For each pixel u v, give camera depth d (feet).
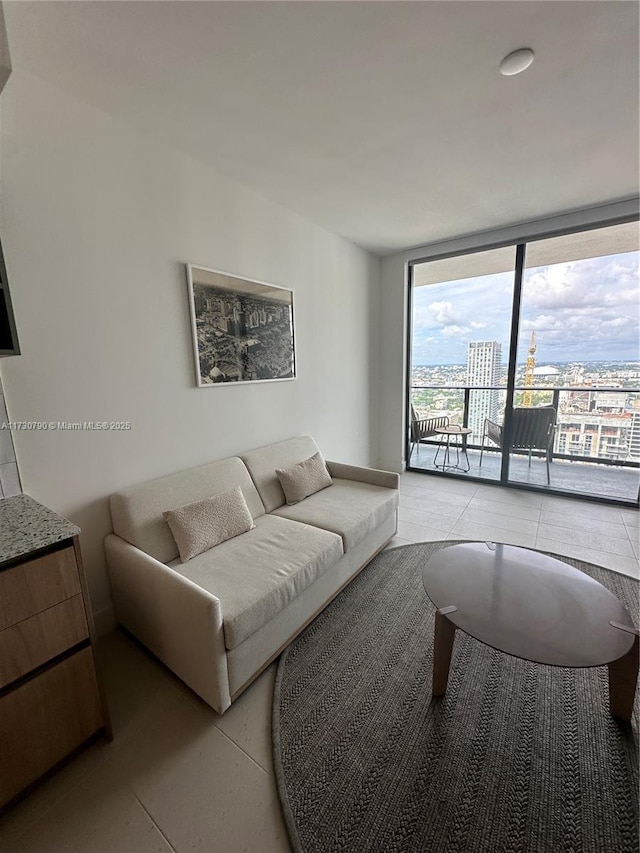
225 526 6.58
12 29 4.14
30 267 5.09
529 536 9.27
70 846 3.47
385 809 3.68
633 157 7.26
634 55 4.77
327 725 4.58
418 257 12.61
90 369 5.83
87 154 5.55
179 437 7.24
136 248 6.28
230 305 7.99
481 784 3.88
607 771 3.99
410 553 8.61
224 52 4.61
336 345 11.69
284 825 3.60
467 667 5.44
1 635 3.53
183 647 4.81
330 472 10.10
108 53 4.57
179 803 3.80
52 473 5.53
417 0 3.98
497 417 13.14
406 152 6.97
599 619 4.38
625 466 12.76
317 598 6.32
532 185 8.35
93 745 4.39
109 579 6.23
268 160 7.16
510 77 5.15
